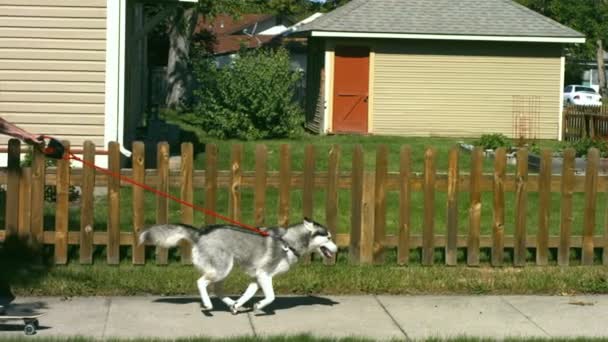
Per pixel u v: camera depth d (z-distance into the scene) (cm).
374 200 1091
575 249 1182
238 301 934
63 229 1070
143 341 818
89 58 1686
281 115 2709
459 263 1124
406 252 1102
